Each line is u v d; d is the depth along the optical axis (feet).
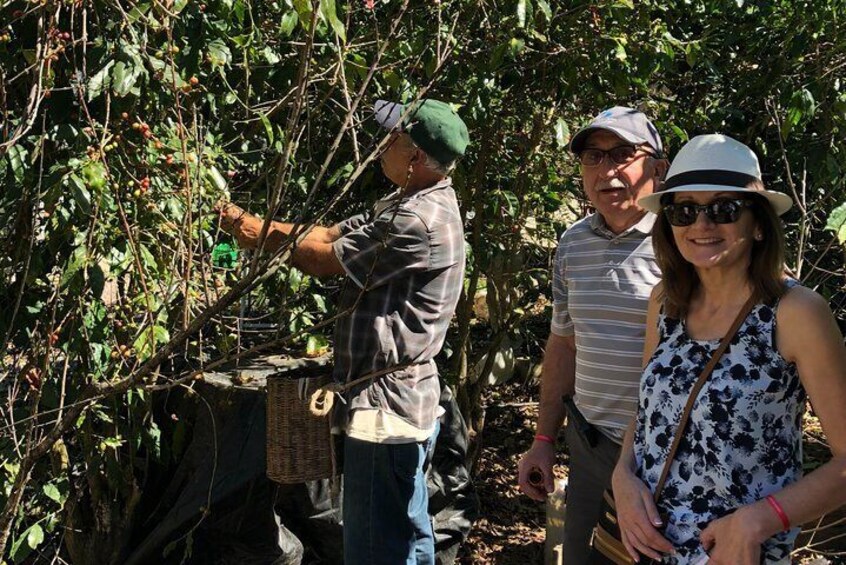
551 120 11.80
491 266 13.19
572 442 8.06
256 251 6.14
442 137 8.73
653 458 5.97
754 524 5.35
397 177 9.00
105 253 8.11
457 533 11.12
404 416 8.84
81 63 7.97
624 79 10.77
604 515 6.61
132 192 8.13
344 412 8.95
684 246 5.80
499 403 16.53
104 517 10.36
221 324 9.23
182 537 9.70
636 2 11.06
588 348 7.72
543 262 14.49
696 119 12.29
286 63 9.75
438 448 11.10
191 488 10.16
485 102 10.63
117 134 7.82
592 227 7.82
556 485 11.70
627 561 6.37
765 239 5.70
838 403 5.40
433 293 8.86
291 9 8.51
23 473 7.72
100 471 10.25
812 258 12.35
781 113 11.94
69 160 7.45
